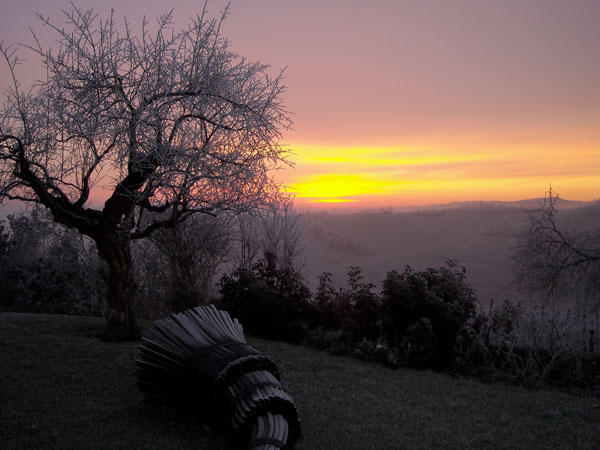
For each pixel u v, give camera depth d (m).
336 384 7.55
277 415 4.77
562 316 10.73
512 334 10.50
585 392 8.94
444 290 11.45
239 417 4.57
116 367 7.13
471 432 5.92
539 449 5.53
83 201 9.00
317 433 5.35
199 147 8.67
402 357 10.02
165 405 5.64
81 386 6.21
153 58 8.62
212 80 8.73
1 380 6.20
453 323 10.43
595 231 16.88
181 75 8.60
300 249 15.93
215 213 9.90
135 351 8.09
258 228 15.17
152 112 8.13
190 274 14.34
